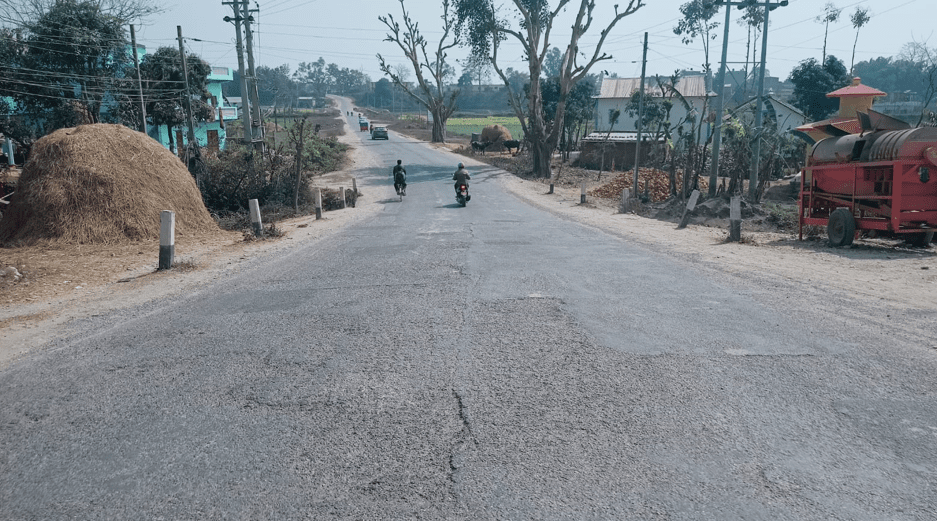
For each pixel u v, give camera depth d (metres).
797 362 4.62
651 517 2.69
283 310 6.77
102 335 6.02
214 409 4.01
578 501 2.82
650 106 53.91
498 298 7.04
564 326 5.78
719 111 25.86
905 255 10.68
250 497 2.94
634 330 5.59
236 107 61.97
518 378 4.42
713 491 2.88
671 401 3.94
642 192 29.12
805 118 46.16
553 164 47.94
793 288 7.42
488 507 2.79
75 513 2.86
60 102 37.38
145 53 43.25
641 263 9.54
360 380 4.47
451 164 48.91
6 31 36.84
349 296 7.41
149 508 2.88
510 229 15.34
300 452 3.38
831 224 12.27
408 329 5.80
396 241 13.16
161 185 14.73
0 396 4.41
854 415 3.67
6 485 3.13
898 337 5.20
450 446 3.40
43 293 8.38
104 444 3.55
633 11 39.41
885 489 2.87
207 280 9.01
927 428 3.48
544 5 41.16
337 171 43.25
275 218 20.56
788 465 3.11
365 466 3.20
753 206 21.42
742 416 3.69
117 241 13.20
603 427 3.58
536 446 3.37
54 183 13.35
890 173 11.34
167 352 5.32
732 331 5.50
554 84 67.88
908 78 116.56
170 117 41.53
